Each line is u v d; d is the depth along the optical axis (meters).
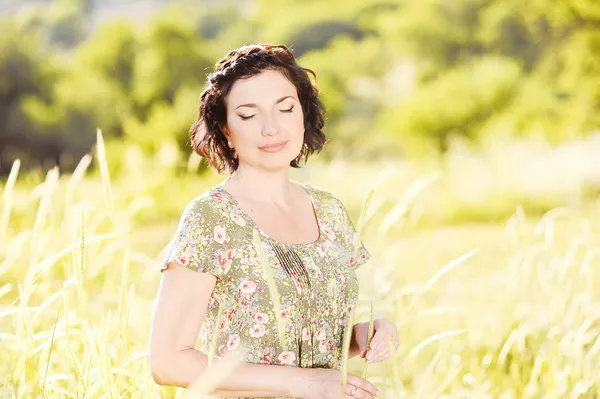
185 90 40.56
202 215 2.41
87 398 2.76
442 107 23.31
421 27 38.47
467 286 6.16
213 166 2.81
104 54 47.03
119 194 10.75
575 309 4.32
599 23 18.77
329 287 2.51
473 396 3.93
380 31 55.03
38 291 3.90
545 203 13.55
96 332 2.79
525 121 21.66
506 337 4.65
